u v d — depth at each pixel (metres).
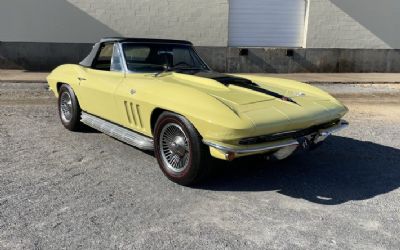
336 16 15.95
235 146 3.71
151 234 3.21
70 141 5.66
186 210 3.65
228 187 4.21
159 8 14.49
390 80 14.13
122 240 3.11
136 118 4.64
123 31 14.38
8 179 4.22
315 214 3.65
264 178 4.50
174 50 5.42
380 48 16.50
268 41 15.93
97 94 5.22
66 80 5.92
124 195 3.93
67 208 3.61
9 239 3.07
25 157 4.93
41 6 13.69
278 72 15.80
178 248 3.02
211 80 4.51
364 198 4.03
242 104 4.00
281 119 3.88
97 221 3.39
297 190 4.19
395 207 3.84
